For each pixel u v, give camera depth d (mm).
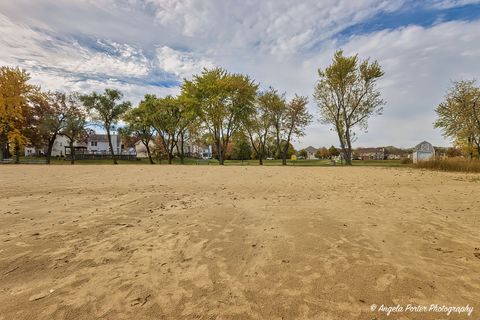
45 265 3123
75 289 2613
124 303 2389
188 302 2418
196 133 45406
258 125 41375
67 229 4500
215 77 36375
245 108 36656
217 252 3600
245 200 7328
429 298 2457
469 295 2498
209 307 2340
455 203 6879
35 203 6559
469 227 4703
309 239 4102
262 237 4203
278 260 3336
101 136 81750
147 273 2977
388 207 6414
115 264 3197
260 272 3016
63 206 6270
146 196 7766
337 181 12258
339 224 4918
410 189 9547
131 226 4750
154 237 4184
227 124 37156
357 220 5199
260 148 42031
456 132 28203
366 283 2744
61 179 11820
